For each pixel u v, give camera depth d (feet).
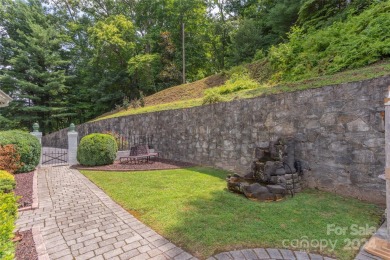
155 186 14.84
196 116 23.39
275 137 15.67
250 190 11.71
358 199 11.26
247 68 36.01
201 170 19.95
